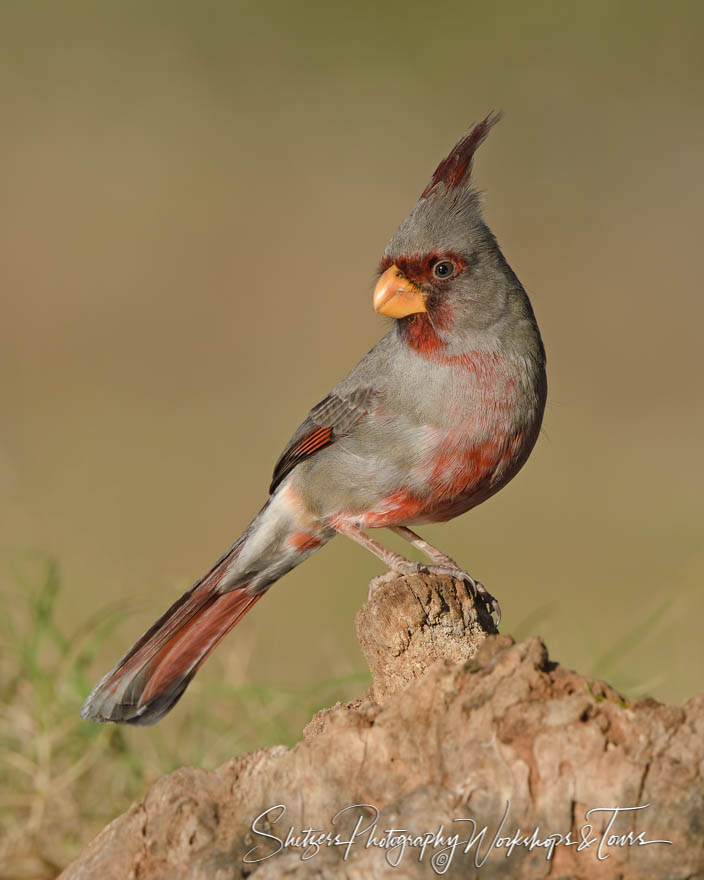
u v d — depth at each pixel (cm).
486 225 699
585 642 938
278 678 892
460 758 460
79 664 796
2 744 765
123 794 754
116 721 704
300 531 737
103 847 494
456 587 575
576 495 1591
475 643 570
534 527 1481
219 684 809
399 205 2412
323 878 461
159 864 485
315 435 718
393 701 482
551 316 2164
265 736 771
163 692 718
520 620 1148
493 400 677
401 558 704
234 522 1423
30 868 710
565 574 1310
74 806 748
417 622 565
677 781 443
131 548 1297
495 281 683
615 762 446
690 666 912
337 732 480
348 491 712
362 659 920
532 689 461
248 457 1656
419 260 679
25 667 790
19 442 1680
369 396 698
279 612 1143
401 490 700
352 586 1234
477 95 2608
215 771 494
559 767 450
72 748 764
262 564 746
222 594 744
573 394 1964
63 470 1568
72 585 1035
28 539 1170
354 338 2092
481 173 2494
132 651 712
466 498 705
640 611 1093
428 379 682
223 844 480
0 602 882
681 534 1430
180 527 1391
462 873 452
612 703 455
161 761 762
